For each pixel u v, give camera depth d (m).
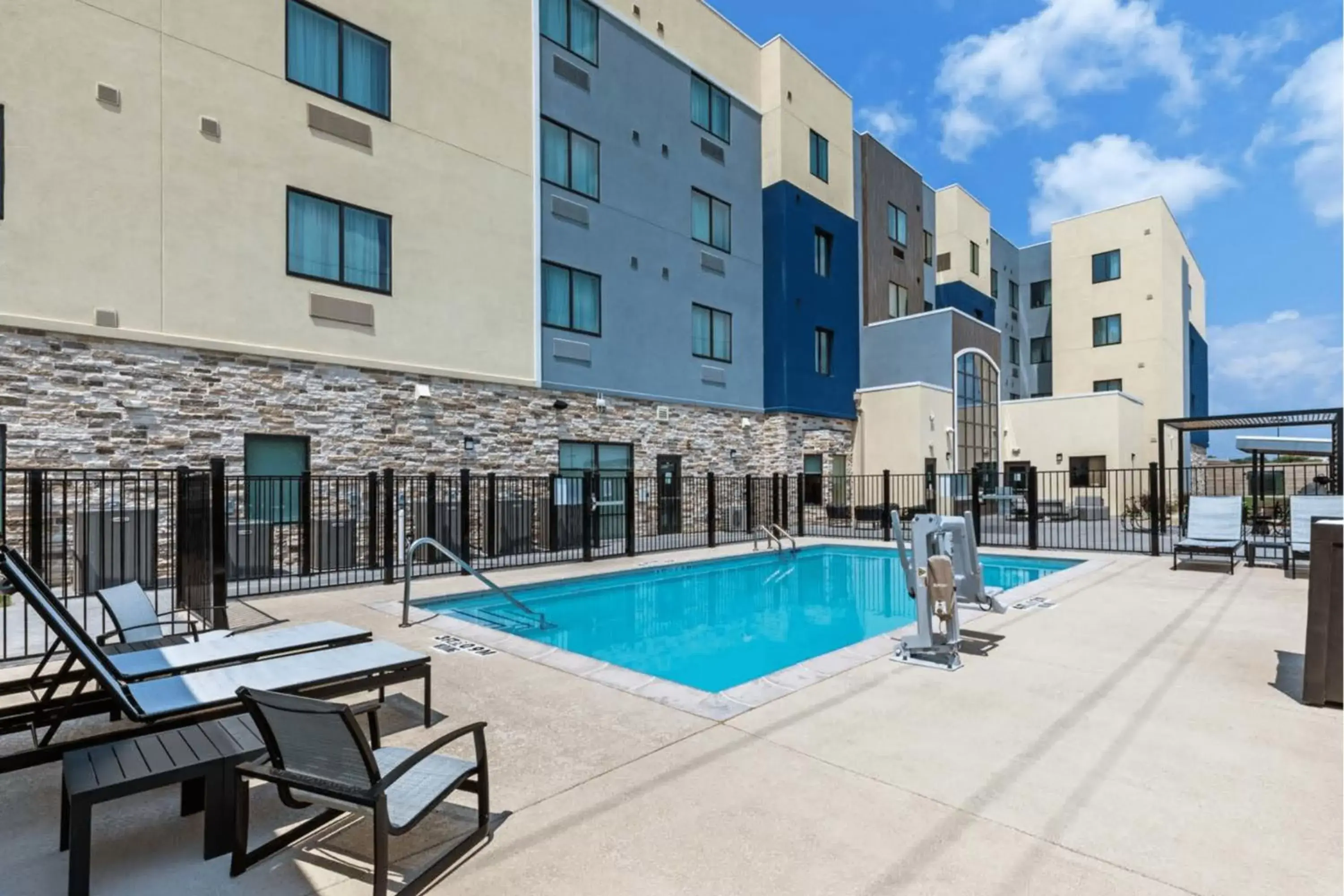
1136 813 2.92
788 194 19.47
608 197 15.48
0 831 2.83
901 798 3.08
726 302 18.41
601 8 15.44
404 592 7.55
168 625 5.99
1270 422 14.13
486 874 2.51
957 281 27.80
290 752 2.45
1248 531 12.88
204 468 9.32
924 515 5.42
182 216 9.52
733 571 12.09
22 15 8.37
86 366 8.77
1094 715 4.09
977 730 3.88
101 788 2.33
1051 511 20.53
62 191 8.59
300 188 10.66
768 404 19.45
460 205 12.66
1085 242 28.52
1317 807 2.97
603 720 4.07
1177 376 28.81
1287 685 4.60
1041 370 33.09
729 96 18.75
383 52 11.70
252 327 10.13
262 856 2.59
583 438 14.70
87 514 7.48
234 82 10.02
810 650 7.24
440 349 12.30
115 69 9.01
